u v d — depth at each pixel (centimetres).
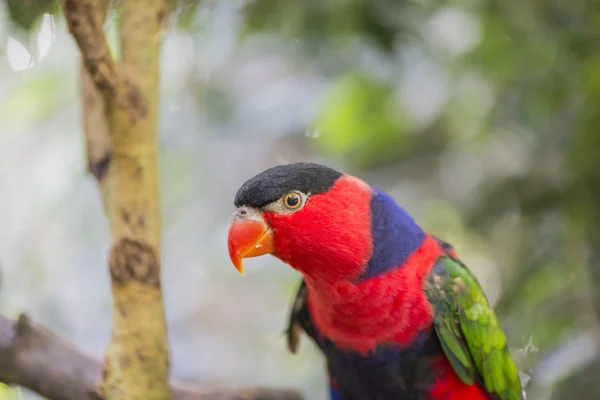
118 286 258
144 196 258
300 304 368
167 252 820
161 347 262
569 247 463
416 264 322
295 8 465
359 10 459
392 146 632
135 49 265
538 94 483
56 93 668
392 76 581
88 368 321
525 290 487
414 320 316
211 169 770
